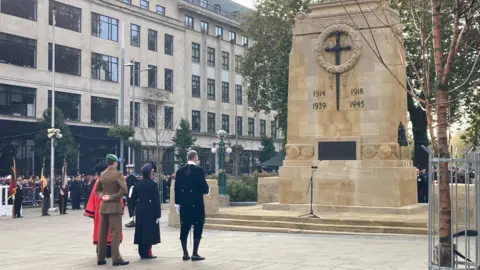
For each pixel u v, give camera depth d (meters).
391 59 19.69
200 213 11.53
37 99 44.44
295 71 21.25
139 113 54.66
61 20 46.94
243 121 72.62
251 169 72.69
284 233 17.09
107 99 51.31
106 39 51.38
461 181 16.31
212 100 66.94
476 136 31.86
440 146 9.16
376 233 16.28
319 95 20.77
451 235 8.95
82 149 47.84
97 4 50.34
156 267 10.74
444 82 9.24
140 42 55.41
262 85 40.38
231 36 71.50
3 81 41.66
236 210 20.81
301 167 20.75
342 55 20.42
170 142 57.41
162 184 37.44
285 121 40.22
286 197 20.97
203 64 65.12
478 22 11.80
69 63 47.66
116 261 11.14
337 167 20.14
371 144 19.80
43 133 40.00
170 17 59.62
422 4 12.16
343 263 10.99
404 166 19.78
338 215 18.48
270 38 37.78
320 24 20.88
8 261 12.05
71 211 31.17
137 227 11.80
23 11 43.81
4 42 42.06
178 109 60.38
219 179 28.42
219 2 76.50
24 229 20.38
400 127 19.61
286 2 35.38
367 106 19.98
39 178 38.00
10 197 27.66
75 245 15.19
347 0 20.42
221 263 11.09
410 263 10.98
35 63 44.53
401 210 18.72
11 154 41.94
